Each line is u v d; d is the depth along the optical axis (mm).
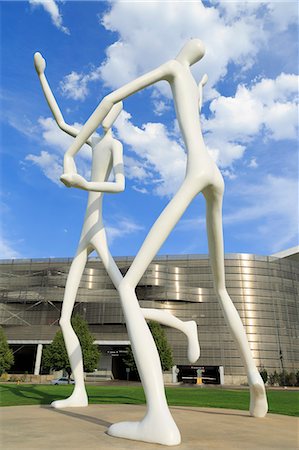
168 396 18562
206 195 8812
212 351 52688
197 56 9609
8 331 52344
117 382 48094
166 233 8031
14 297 54781
